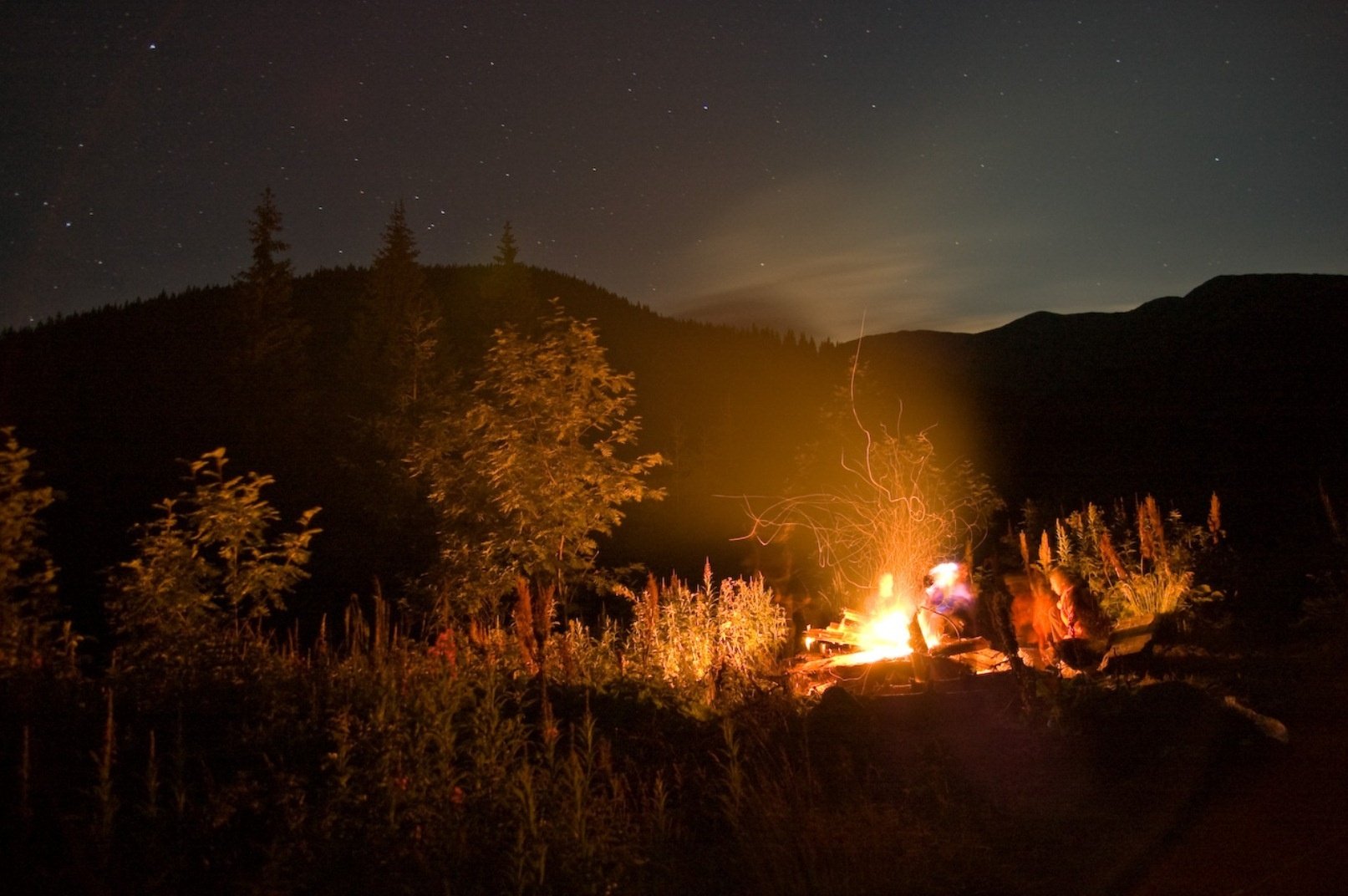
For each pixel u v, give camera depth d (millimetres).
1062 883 4621
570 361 14523
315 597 20094
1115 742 6449
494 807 5059
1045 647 9891
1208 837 4996
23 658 6484
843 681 9609
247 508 9953
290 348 38375
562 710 7133
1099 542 13391
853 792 5828
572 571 14555
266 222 37312
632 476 14750
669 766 6148
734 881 4805
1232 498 20891
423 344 29766
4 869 4047
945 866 4855
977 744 6656
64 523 27281
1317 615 9984
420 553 21703
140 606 8516
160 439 36250
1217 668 8742
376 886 4363
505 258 40062
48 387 46000
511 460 13766
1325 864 4578
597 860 4695
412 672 6902
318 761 5449
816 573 14906
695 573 28484
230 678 7062
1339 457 24172
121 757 5379
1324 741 6332
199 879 4262
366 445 26797
